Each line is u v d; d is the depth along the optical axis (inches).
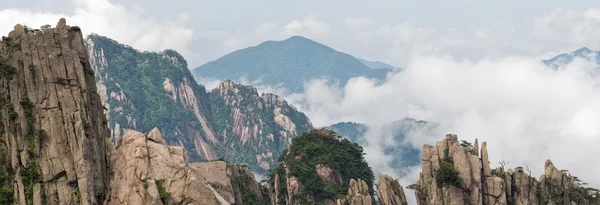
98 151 3998.5
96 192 3843.5
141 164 3120.1
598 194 6540.4
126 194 3078.2
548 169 6653.5
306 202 7470.5
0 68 4099.4
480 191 6412.4
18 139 3956.7
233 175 6299.2
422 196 6545.3
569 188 6451.8
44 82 4087.1
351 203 6437.0
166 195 3024.1
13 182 3875.5
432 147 6815.9
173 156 3169.3
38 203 3767.2
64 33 4244.6
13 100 4060.0
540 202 6422.2
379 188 6712.6
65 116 3966.5
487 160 6569.9
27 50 4165.8
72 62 4146.2
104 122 4284.0
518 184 6530.5
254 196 6520.7
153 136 3257.9
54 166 3846.0
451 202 6338.6
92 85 4269.2
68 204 3774.6
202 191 3083.2
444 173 6417.3
